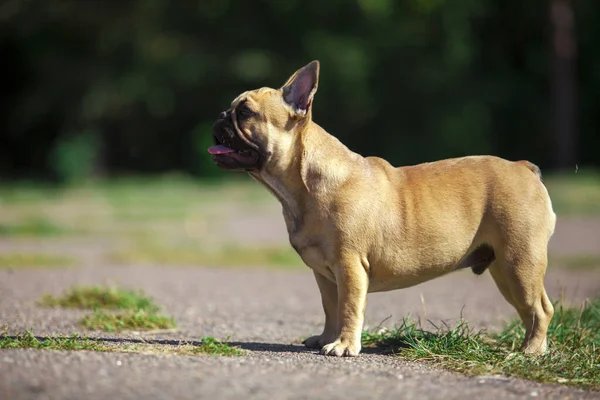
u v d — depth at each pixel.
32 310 11.42
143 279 15.63
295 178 8.74
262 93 8.84
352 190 8.66
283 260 18.73
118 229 23.52
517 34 50.12
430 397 6.73
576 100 49.03
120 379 6.67
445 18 45.81
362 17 45.97
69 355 7.42
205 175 42.75
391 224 8.76
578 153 50.34
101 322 10.31
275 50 46.38
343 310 8.64
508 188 8.97
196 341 9.37
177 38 45.22
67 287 13.91
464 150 48.00
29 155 48.25
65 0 44.19
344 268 8.62
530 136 50.03
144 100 45.00
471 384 7.32
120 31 44.69
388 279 8.95
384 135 48.16
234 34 45.91
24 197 31.52
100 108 44.38
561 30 45.59
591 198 29.33
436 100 47.56
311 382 6.92
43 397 6.20
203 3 44.88
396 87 47.47
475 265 9.24
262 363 7.61
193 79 44.78
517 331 9.93
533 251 8.88
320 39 44.97
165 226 24.33
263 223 25.25
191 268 17.52
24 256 17.91
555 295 13.84
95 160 44.53
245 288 15.06
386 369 7.75
